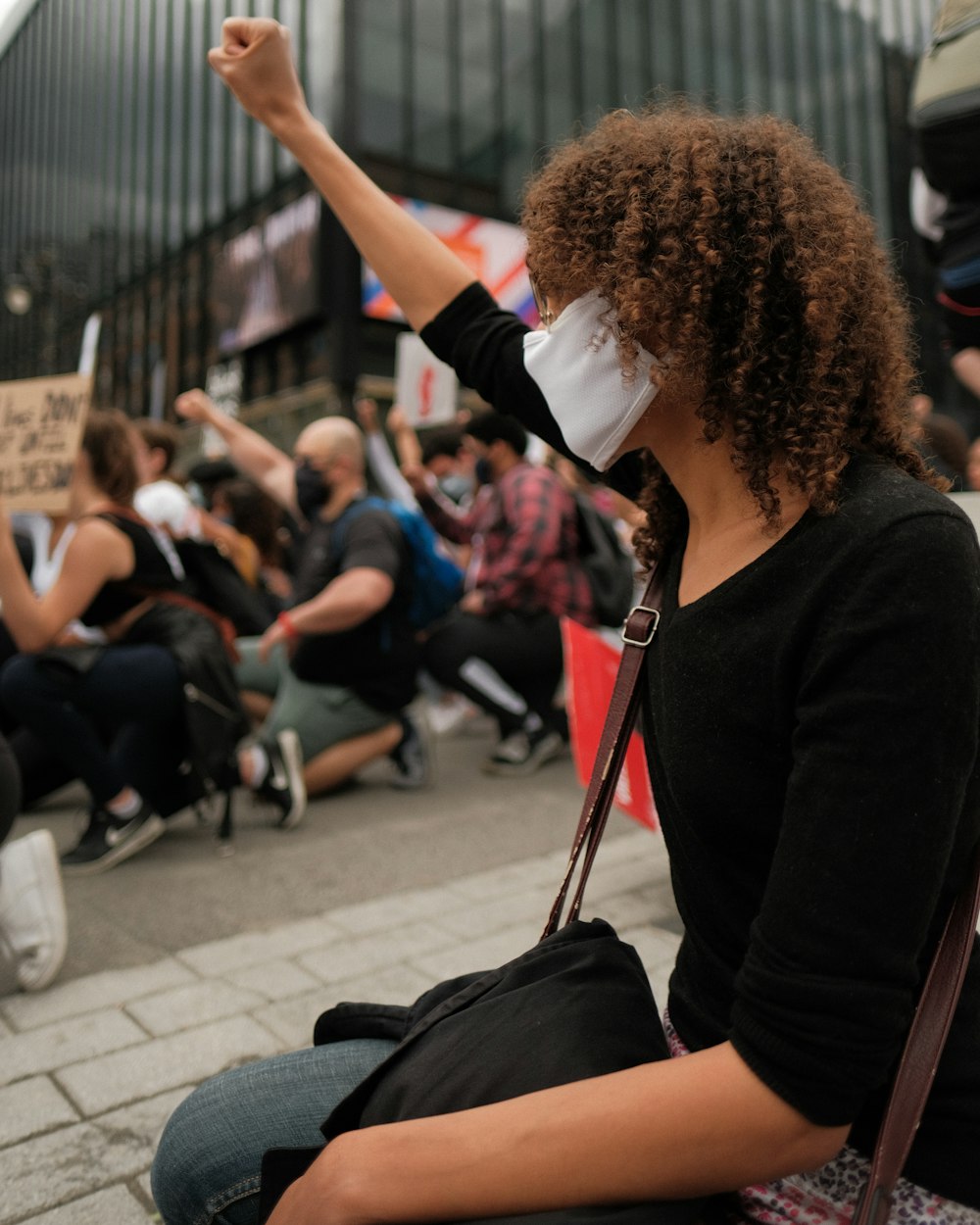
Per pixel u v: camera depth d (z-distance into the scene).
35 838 2.40
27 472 3.31
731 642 0.78
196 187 22.91
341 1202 0.76
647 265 0.83
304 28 17.56
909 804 0.67
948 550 0.70
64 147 32.34
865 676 0.69
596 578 4.76
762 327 0.81
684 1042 0.92
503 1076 0.81
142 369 26.45
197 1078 1.97
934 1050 0.75
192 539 3.62
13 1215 1.57
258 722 5.05
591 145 0.92
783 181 0.83
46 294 33.66
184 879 3.21
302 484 4.30
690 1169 0.70
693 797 0.82
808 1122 0.68
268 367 19.39
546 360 0.93
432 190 17.36
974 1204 0.78
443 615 4.78
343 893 3.07
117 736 3.41
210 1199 1.01
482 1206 0.73
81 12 30.70
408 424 5.83
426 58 17.36
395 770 4.98
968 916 0.76
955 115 1.64
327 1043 1.18
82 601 3.19
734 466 0.82
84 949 2.63
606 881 3.12
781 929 0.69
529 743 4.89
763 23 21.75
